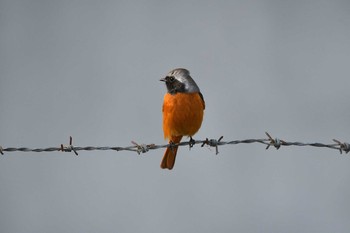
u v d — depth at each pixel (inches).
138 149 415.8
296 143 418.0
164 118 498.6
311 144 419.8
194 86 492.1
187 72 493.7
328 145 418.9
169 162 505.0
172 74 492.1
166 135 502.9
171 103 488.1
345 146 415.2
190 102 485.4
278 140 419.8
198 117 492.1
